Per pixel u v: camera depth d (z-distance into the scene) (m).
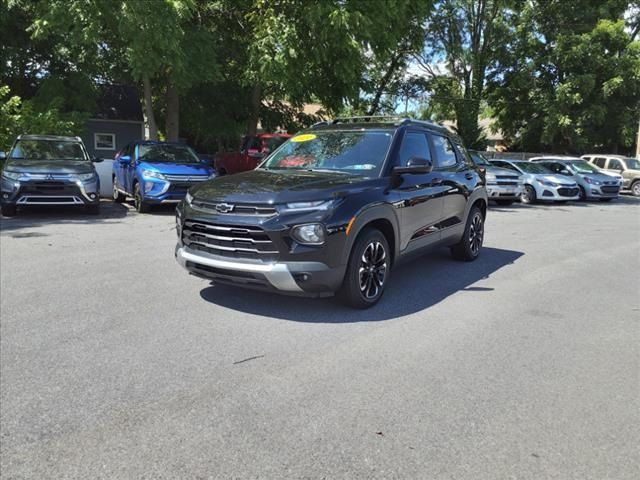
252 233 4.79
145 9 13.48
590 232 11.41
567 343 4.66
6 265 7.03
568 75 31.38
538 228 11.99
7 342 4.42
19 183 11.00
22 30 17.83
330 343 4.52
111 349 4.30
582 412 3.45
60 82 18.75
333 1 14.85
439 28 31.12
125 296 5.73
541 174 19.00
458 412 3.41
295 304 5.55
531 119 34.12
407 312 5.41
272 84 17.61
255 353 4.28
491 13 32.56
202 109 23.14
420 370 4.03
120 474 2.72
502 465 2.85
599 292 6.38
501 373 4.01
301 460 2.86
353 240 5.01
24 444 2.97
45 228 10.05
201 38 16.28
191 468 2.78
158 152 13.46
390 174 5.74
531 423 3.30
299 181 5.24
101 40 15.83
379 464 2.84
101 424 3.18
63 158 12.50
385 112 29.95
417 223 6.19
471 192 7.62
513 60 33.56
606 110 30.48
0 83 19.31
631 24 34.34
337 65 15.59
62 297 5.66
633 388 3.80
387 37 16.23
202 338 4.57
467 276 7.06
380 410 3.41
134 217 11.91
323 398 3.55
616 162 25.09
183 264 5.34
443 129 7.45
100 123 25.91
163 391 3.61
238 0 17.70
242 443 3.01
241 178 5.55
